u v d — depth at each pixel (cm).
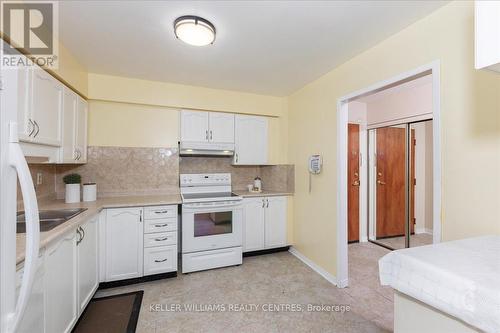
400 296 85
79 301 176
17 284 102
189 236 265
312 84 284
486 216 125
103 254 228
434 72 150
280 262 297
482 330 62
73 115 224
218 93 314
